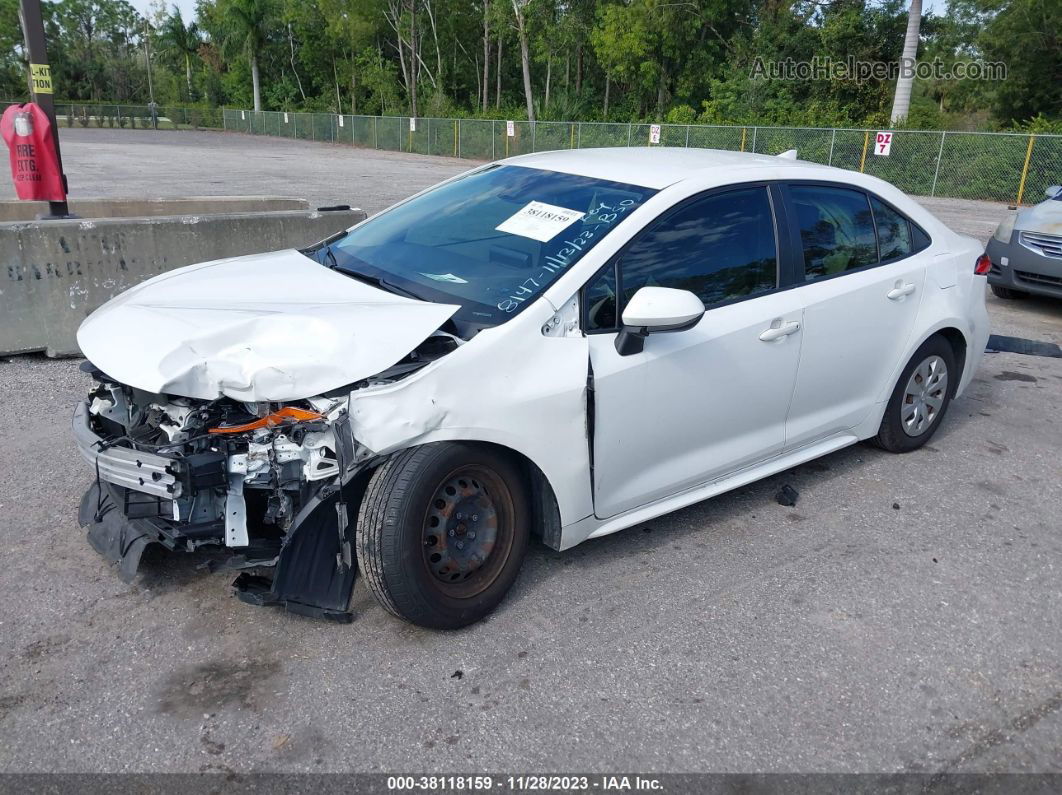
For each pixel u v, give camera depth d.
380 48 60.38
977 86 35.56
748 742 2.77
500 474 3.27
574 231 3.61
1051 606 3.59
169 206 9.45
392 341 2.98
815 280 4.21
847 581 3.72
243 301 3.35
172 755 2.64
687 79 41.62
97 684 2.94
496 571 3.34
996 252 9.09
